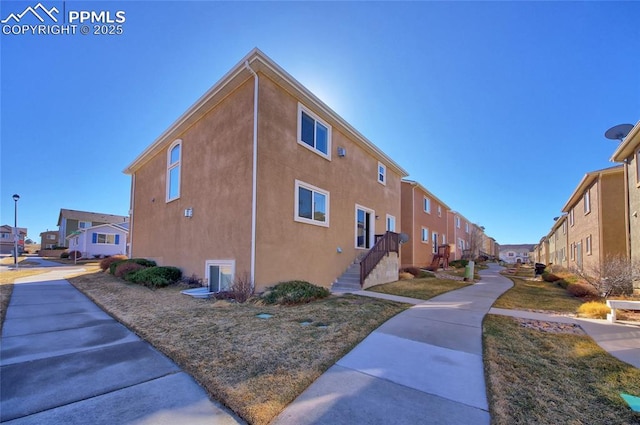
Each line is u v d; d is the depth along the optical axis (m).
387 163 14.92
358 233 12.40
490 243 55.56
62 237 42.97
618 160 11.29
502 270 23.44
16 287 9.80
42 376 3.40
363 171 12.93
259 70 8.20
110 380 3.31
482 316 6.18
